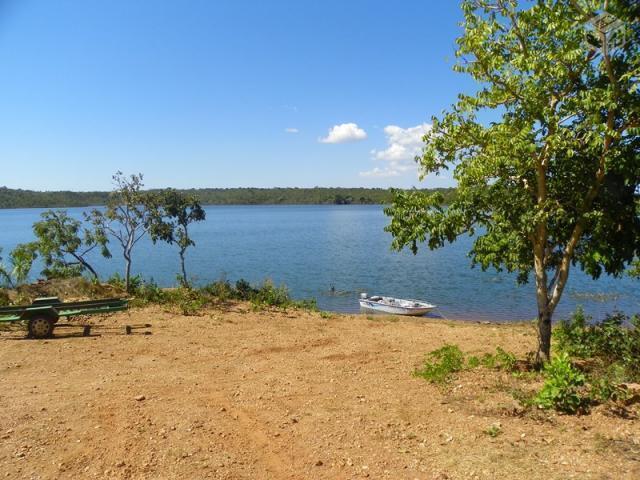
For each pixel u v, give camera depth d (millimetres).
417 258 47719
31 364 8312
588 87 7410
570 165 7523
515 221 7809
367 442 5281
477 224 8102
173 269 39781
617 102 6652
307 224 117938
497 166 7172
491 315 22719
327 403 6527
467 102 7723
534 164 7367
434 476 4488
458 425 5570
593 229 7527
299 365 8602
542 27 7156
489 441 5066
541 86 7121
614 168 6926
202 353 9305
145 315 12742
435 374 7559
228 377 7777
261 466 4805
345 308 24297
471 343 10945
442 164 8070
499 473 4406
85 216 17469
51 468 4699
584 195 7547
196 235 83250
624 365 7230
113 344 9781
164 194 17422
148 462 4836
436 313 23000
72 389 6996
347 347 10203
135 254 52844
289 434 5527
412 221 7930
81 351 9195
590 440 4879
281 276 35906
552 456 4633
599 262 7797
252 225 116000
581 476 4230
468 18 7602
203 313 13359
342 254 51531
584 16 6660
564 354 6215
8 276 16562
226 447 5195
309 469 4730
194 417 5984
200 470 4695
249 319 13031
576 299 25453
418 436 5383
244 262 44688
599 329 8867
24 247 17109
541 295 7863
